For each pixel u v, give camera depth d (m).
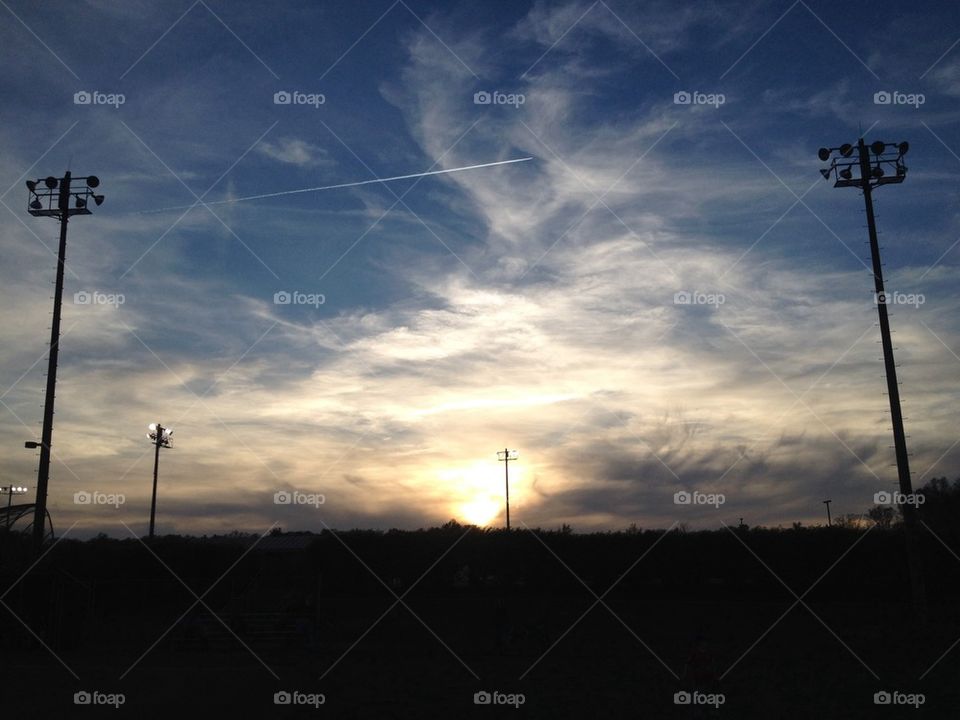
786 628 30.09
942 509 49.19
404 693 17.48
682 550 43.03
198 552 44.41
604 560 44.16
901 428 30.70
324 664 22.42
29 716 14.27
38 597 26.00
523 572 45.31
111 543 44.88
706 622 32.94
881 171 31.77
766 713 14.85
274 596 43.34
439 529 47.91
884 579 39.78
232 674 20.14
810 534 41.53
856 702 15.83
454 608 39.28
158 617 36.12
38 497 30.97
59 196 32.88
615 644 26.95
